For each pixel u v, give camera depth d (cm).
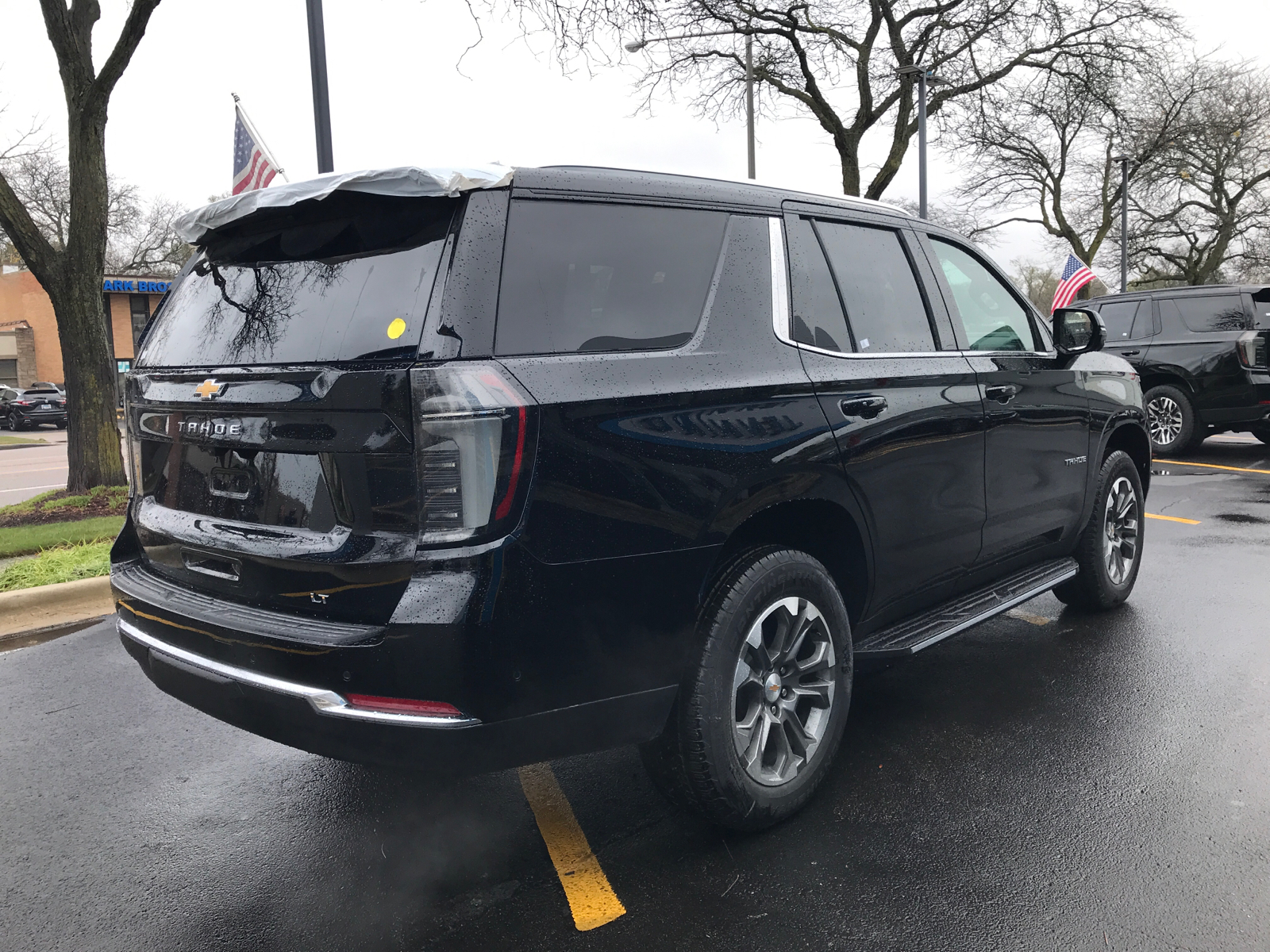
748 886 250
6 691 418
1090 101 2077
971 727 354
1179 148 2986
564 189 244
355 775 330
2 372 4488
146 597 269
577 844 276
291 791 318
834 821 284
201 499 266
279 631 227
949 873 254
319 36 841
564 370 224
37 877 265
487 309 218
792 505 279
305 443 229
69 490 989
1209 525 740
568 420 220
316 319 239
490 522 208
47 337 4516
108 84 927
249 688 229
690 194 275
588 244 244
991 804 292
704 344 260
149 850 279
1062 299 1476
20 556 679
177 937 235
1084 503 447
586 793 310
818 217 317
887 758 328
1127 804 290
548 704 222
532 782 319
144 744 360
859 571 311
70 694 414
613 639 230
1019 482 386
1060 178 2977
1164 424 1151
